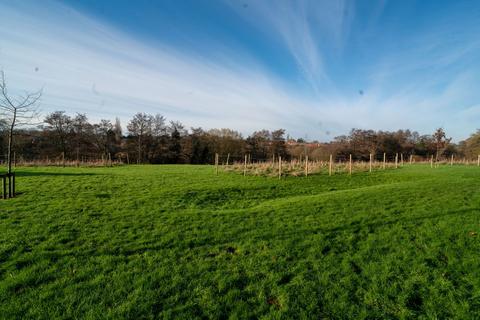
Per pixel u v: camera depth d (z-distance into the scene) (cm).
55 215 808
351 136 6247
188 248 591
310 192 1395
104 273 473
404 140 6384
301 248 594
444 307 389
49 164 3056
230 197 1236
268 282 454
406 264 511
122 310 374
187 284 445
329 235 673
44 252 543
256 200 1186
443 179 1659
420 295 417
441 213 835
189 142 6234
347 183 1708
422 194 1139
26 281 438
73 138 5366
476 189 1252
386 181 1791
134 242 613
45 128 4822
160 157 6128
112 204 973
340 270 494
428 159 5478
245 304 395
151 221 775
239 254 564
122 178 1752
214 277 466
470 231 667
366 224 748
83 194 1149
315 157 5669
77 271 476
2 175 1005
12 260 509
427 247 585
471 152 5388
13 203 952
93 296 404
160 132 6203
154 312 376
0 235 631
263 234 680
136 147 5969
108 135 5781
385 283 450
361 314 376
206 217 830
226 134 6875
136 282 443
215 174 2072
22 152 4434
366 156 5928
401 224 744
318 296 418
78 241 611
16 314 362
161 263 514
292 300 407
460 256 538
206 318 370
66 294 408
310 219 804
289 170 2223
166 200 1074
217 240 641
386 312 382
